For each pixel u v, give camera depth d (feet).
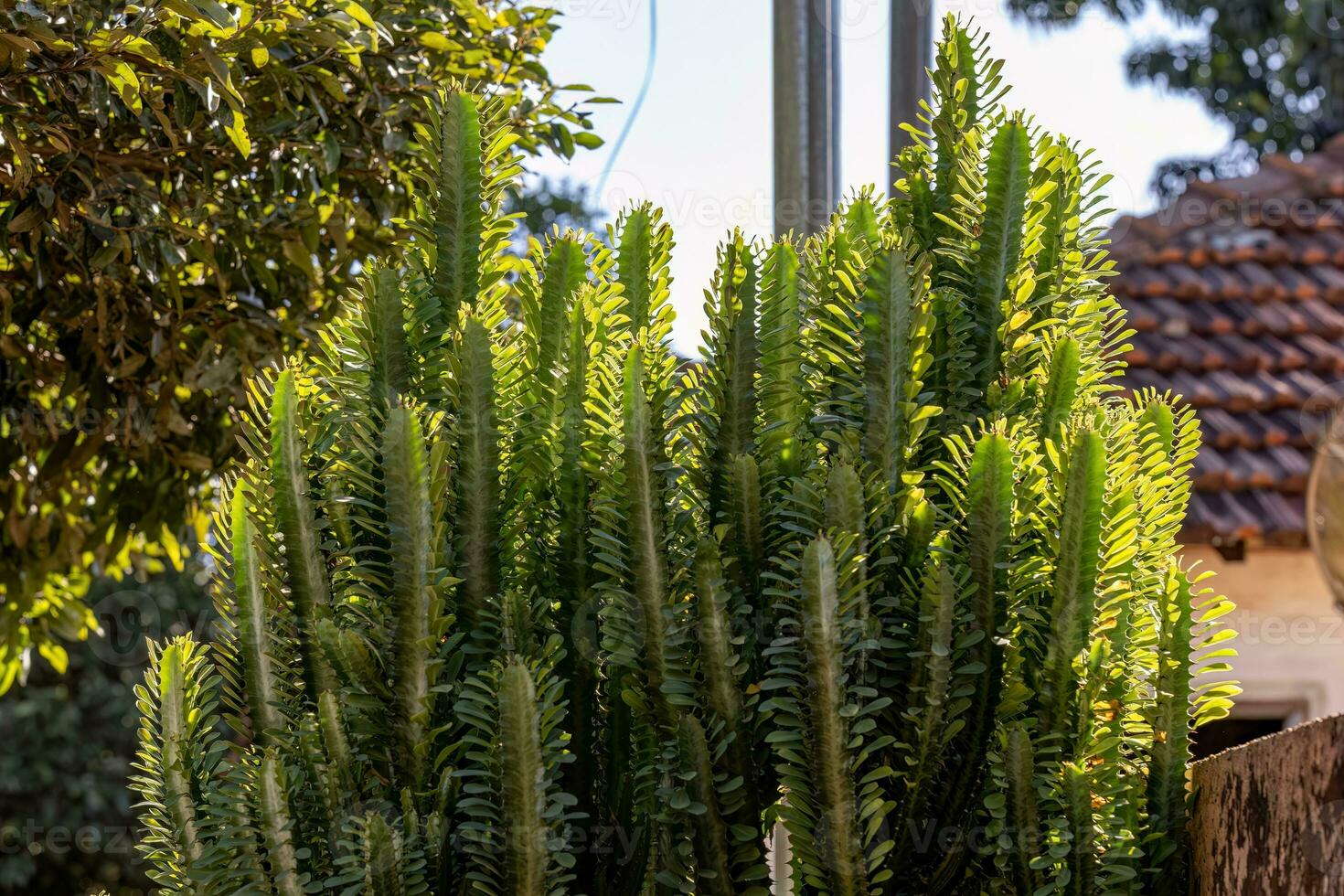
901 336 5.67
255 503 6.00
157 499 10.51
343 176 8.93
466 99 6.34
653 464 5.58
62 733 27.86
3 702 27.91
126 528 10.52
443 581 5.51
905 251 5.97
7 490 10.27
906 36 9.96
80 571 11.68
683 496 5.90
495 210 6.47
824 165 10.03
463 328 5.84
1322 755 4.70
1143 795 5.87
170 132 7.16
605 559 5.58
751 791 5.59
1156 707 5.94
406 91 8.56
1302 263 17.99
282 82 7.91
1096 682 5.49
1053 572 5.57
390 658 5.54
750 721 5.58
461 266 6.28
